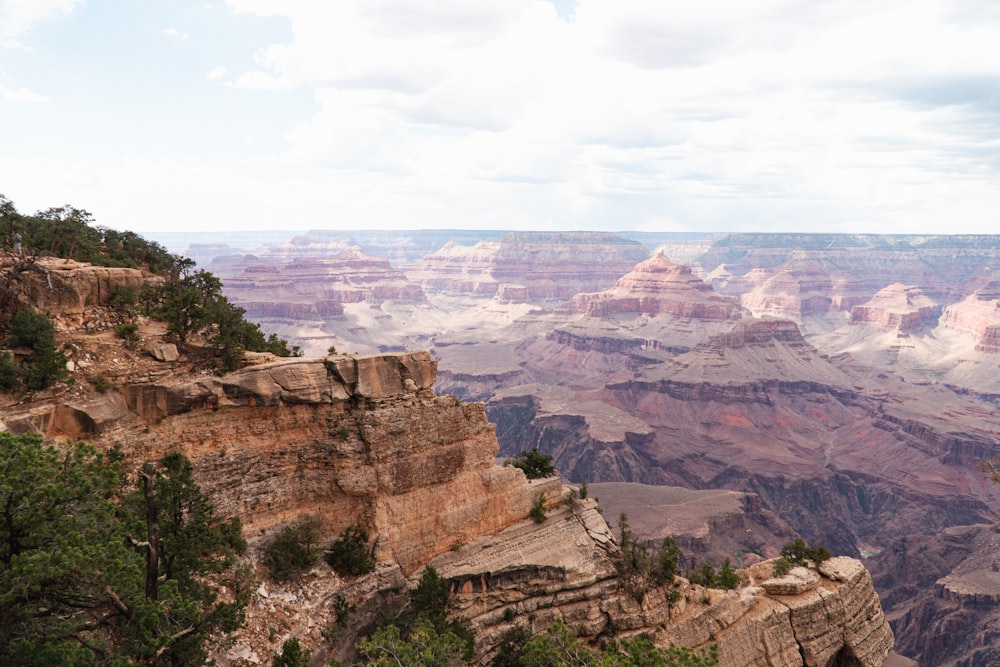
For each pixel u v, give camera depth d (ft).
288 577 148.15
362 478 161.48
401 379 171.42
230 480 147.84
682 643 178.91
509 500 188.85
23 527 79.36
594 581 181.06
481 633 164.45
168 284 171.53
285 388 155.02
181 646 93.91
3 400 123.44
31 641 76.84
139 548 101.71
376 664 114.32
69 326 144.05
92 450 89.86
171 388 141.18
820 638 199.00
